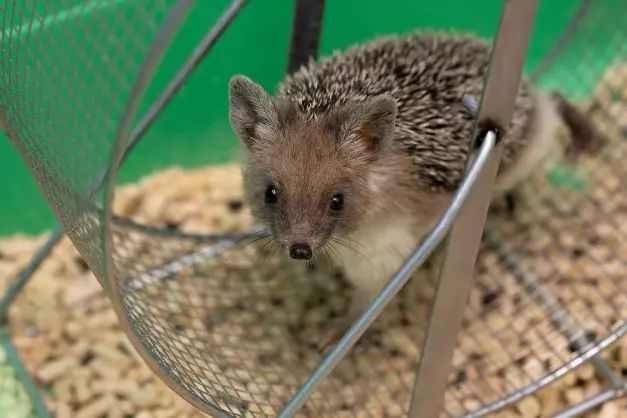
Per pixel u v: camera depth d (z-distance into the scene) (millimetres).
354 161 432
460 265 397
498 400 455
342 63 460
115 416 479
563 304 502
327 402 466
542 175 553
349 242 449
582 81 578
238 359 473
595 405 466
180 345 449
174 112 575
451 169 459
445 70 465
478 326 497
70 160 372
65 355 500
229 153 589
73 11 394
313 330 500
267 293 512
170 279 510
